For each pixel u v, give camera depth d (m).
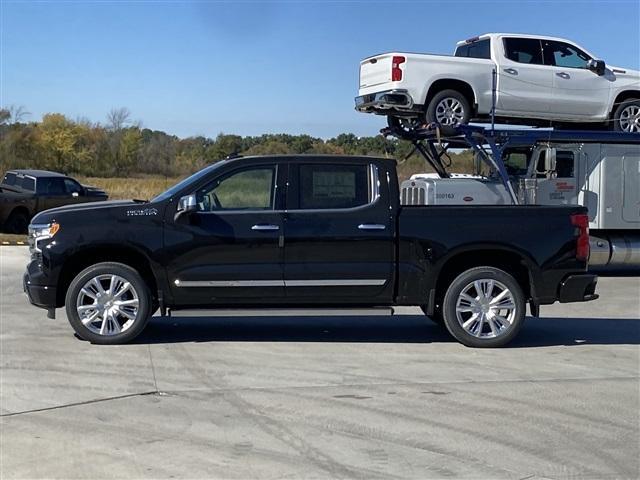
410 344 9.03
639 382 7.39
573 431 5.88
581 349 8.91
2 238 22.48
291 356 8.30
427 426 5.95
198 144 74.69
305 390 6.94
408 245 8.68
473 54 15.84
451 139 15.37
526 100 15.34
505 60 15.27
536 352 8.73
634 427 6.00
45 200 24.30
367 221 8.64
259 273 8.56
